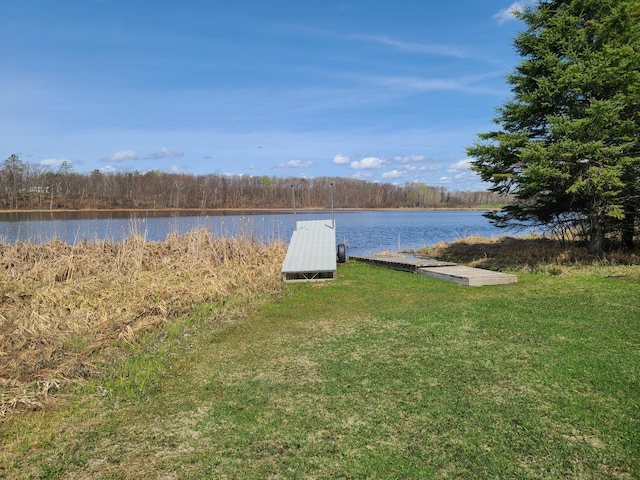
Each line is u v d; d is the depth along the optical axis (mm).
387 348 6324
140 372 5637
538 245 16672
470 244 19438
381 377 5262
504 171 13352
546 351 5949
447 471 3416
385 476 3373
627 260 12172
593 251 12914
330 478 3367
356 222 46312
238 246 16156
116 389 5148
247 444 3879
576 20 11711
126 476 3461
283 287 11523
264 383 5207
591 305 8227
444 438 3881
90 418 4453
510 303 8750
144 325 7418
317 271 12492
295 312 8766
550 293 9438
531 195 12828
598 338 6383
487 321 7508
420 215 61469
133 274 12094
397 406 4504
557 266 12172
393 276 12945
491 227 38469
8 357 5762
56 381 5141
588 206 12617
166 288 9875
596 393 4660
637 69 11359
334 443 3852
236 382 5273
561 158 11367
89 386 5207
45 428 4254
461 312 8203
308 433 4031
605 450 3627
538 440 3805
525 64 12383
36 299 9023
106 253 14984
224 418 4367
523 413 4277
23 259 13648
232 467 3547
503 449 3688
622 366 5324
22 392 4875
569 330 6820
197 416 4430
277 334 7277
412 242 27219
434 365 5594
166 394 4984
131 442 3973
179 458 3693
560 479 3289
